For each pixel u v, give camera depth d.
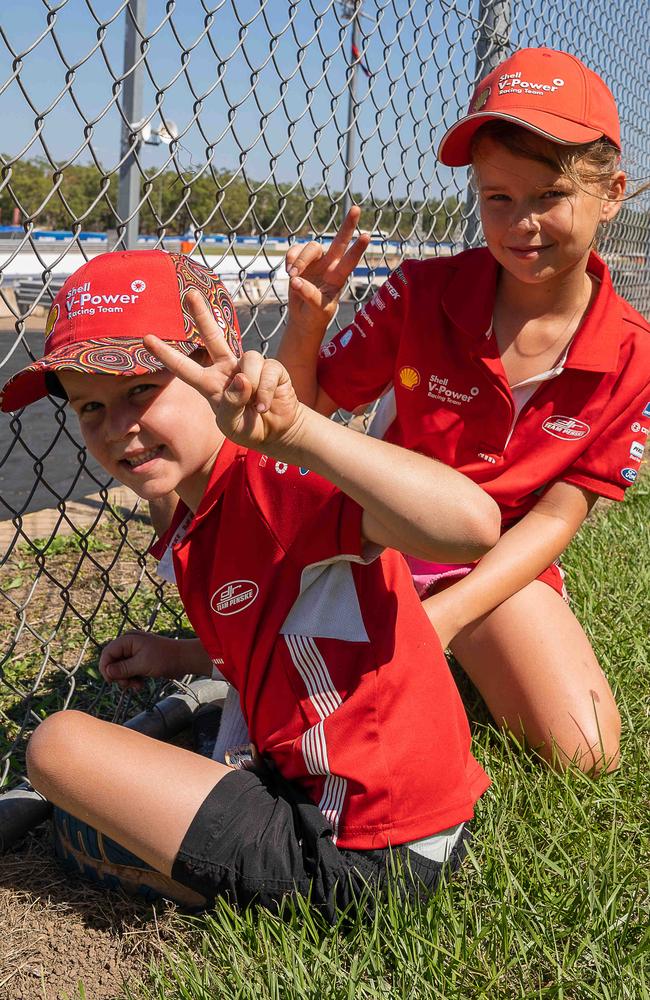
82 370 1.49
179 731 2.27
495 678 2.17
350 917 1.55
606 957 1.47
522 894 1.58
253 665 1.64
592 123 1.86
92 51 1.75
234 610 1.65
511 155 1.84
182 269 1.73
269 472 1.59
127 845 1.59
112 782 1.57
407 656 1.63
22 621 2.02
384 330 2.22
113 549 3.38
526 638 2.15
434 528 1.36
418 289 2.19
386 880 1.55
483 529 1.38
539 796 1.88
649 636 2.57
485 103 1.90
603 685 2.17
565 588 2.60
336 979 1.42
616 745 2.08
